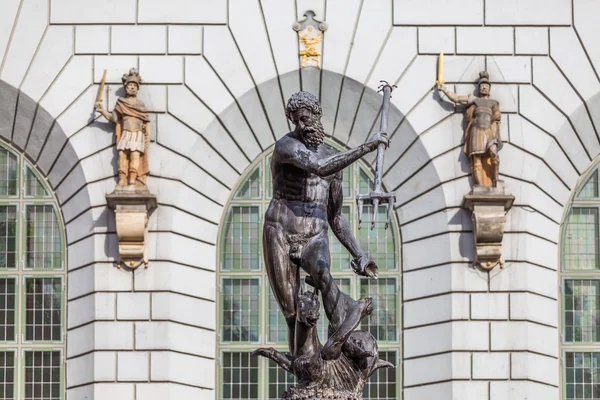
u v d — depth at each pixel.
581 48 46.31
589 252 46.91
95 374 45.25
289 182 26.05
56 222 46.91
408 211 46.44
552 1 46.44
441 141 45.97
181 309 45.72
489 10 46.41
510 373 45.25
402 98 46.06
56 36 46.25
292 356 25.78
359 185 47.00
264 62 46.19
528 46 46.31
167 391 45.12
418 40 46.25
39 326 46.66
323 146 26.30
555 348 46.09
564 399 46.41
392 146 46.47
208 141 46.12
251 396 46.34
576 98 46.19
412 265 46.34
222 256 46.81
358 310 25.48
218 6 46.44
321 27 46.25
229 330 46.66
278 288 25.91
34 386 46.44
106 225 45.75
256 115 46.47
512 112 46.09
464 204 45.53
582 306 46.72
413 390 45.81
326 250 25.83
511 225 45.75
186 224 46.00
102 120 46.06
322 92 46.47
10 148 47.03
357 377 25.58
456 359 45.28
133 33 46.25
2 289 46.91
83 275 46.19
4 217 47.06
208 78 46.19
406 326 46.19
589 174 46.94
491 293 45.59
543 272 46.09
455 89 46.09
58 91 46.09
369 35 46.31
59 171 46.72
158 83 46.06
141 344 45.34
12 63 46.09
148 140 45.75
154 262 45.59
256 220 46.84
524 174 45.94
